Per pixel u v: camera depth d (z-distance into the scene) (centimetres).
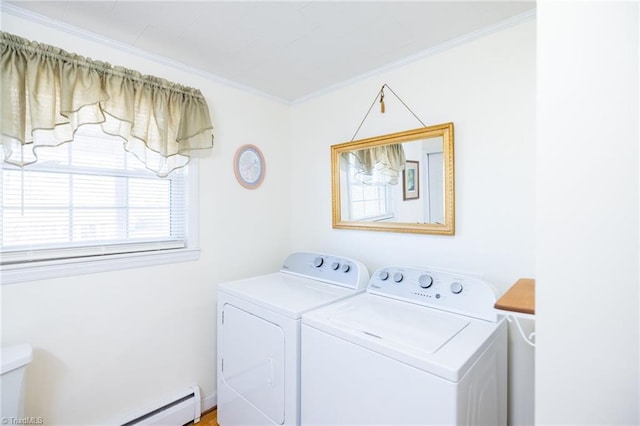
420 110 183
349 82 216
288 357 139
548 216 72
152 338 180
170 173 189
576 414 70
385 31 158
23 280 140
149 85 172
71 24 149
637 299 64
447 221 171
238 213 223
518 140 149
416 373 100
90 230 163
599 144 66
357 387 115
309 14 144
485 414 114
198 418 192
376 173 203
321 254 207
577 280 69
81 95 147
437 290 149
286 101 256
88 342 158
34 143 137
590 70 67
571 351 70
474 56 162
